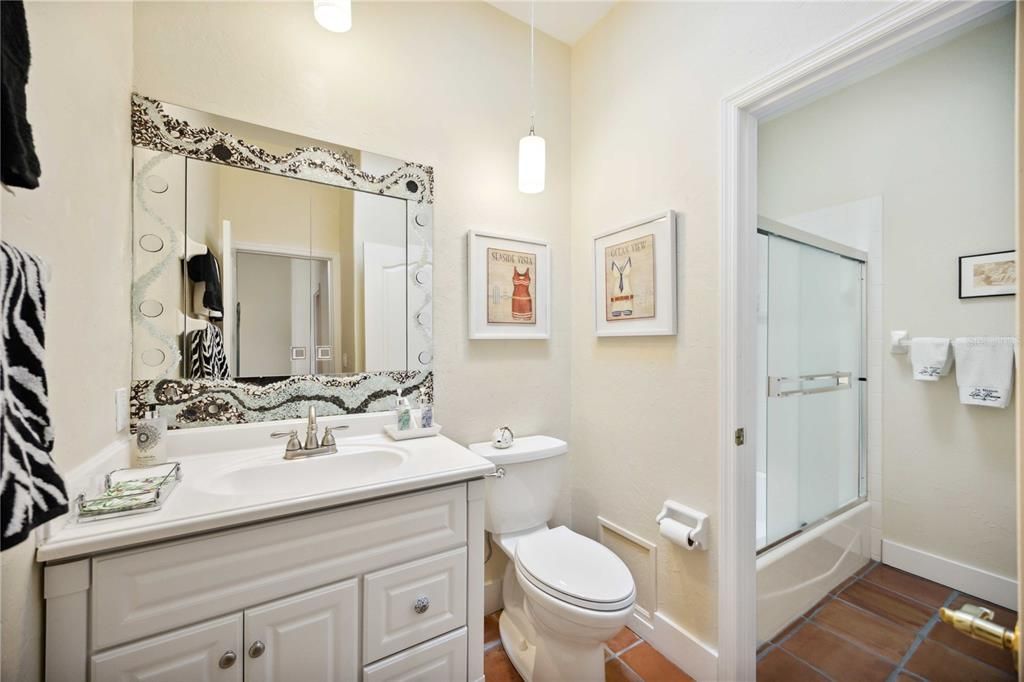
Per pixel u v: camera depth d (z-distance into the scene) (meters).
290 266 1.41
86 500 0.85
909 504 2.09
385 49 1.58
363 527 1.02
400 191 1.60
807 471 1.97
